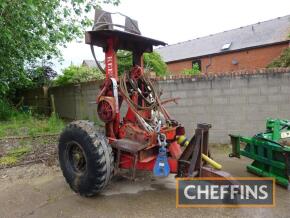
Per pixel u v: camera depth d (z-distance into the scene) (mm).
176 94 5801
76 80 10062
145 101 3598
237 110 5480
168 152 3287
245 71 5387
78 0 7980
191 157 2996
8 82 9875
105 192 3379
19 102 11664
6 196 3332
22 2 6496
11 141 6035
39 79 11656
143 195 3281
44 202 3156
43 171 4191
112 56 3514
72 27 8445
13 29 7219
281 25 21547
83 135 3154
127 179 3754
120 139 3441
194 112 5719
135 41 3777
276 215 2791
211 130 5652
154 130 3234
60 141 3471
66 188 3543
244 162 4484
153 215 2816
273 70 5242
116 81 3465
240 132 5500
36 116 9945
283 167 3336
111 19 3545
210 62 23875
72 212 2908
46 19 7727
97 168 3064
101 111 3561
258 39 21625
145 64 10062
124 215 2826
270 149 3510
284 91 5223
